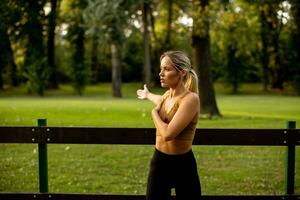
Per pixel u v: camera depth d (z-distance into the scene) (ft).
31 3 141.18
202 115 65.82
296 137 17.89
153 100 13.50
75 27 146.92
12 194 18.08
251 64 166.71
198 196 12.92
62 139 17.81
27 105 85.51
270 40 157.28
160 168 12.73
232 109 85.71
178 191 12.88
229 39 79.82
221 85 182.91
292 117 67.15
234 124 56.85
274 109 85.51
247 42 88.02
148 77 127.03
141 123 57.06
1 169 31.48
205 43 67.67
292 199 18.15
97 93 158.51
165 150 12.69
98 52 184.14
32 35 142.92
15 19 132.67
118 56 135.03
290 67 160.04
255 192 26.43
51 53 160.45
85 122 57.26
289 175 18.24
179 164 12.61
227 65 163.32
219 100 121.39
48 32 154.30
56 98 128.67
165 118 12.78
